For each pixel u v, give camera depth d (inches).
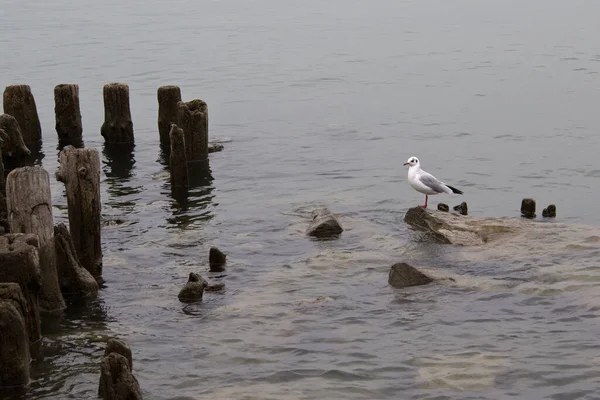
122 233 807.7
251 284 678.5
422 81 1712.6
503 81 1684.3
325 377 526.6
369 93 1590.8
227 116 1401.3
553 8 3065.9
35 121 1195.9
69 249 656.4
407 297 642.8
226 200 922.7
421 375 526.0
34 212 606.9
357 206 892.0
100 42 2354.8
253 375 530.3
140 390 487.2
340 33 2518.5
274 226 826.2
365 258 725.3
